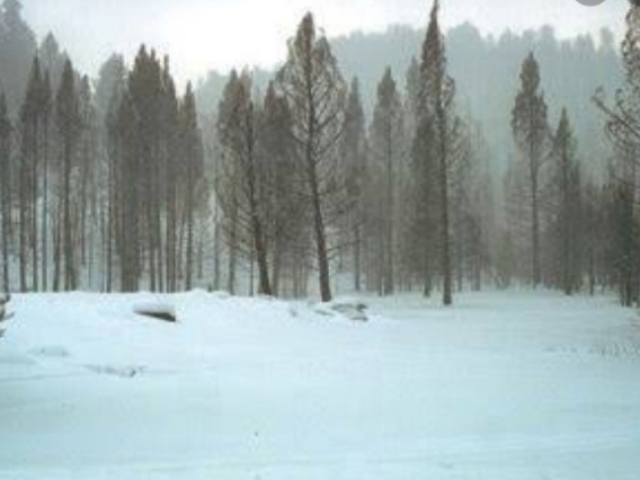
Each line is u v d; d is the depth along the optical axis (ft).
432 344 86.48
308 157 138.72
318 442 38.37
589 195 256.93
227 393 50.39
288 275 255.91
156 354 65.46
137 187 189.88
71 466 34.17
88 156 235.61
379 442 38.22
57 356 60.49
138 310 81.15
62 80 198.29
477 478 31.60
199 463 34.37
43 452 36.73
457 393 50.85
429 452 35.94
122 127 191.11
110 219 202.18
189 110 205.77
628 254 170.81
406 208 247.70
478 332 104.94
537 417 43.57
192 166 208.23
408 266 251.60
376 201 234.99
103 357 62.03
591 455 35.17
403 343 86.69
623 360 70.33
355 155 221.87
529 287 256.93
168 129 197.16
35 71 200.23
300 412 45.09
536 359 70.18
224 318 87.86
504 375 58.95
